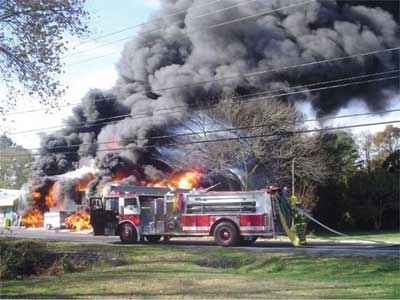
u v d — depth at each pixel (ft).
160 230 67.92
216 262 46.01
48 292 29.30
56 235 95.25
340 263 41.83
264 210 61.46
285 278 36.11
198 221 65.00
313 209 100.53
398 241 71.46
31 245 52.60
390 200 112.78
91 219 73.26
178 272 38.58
